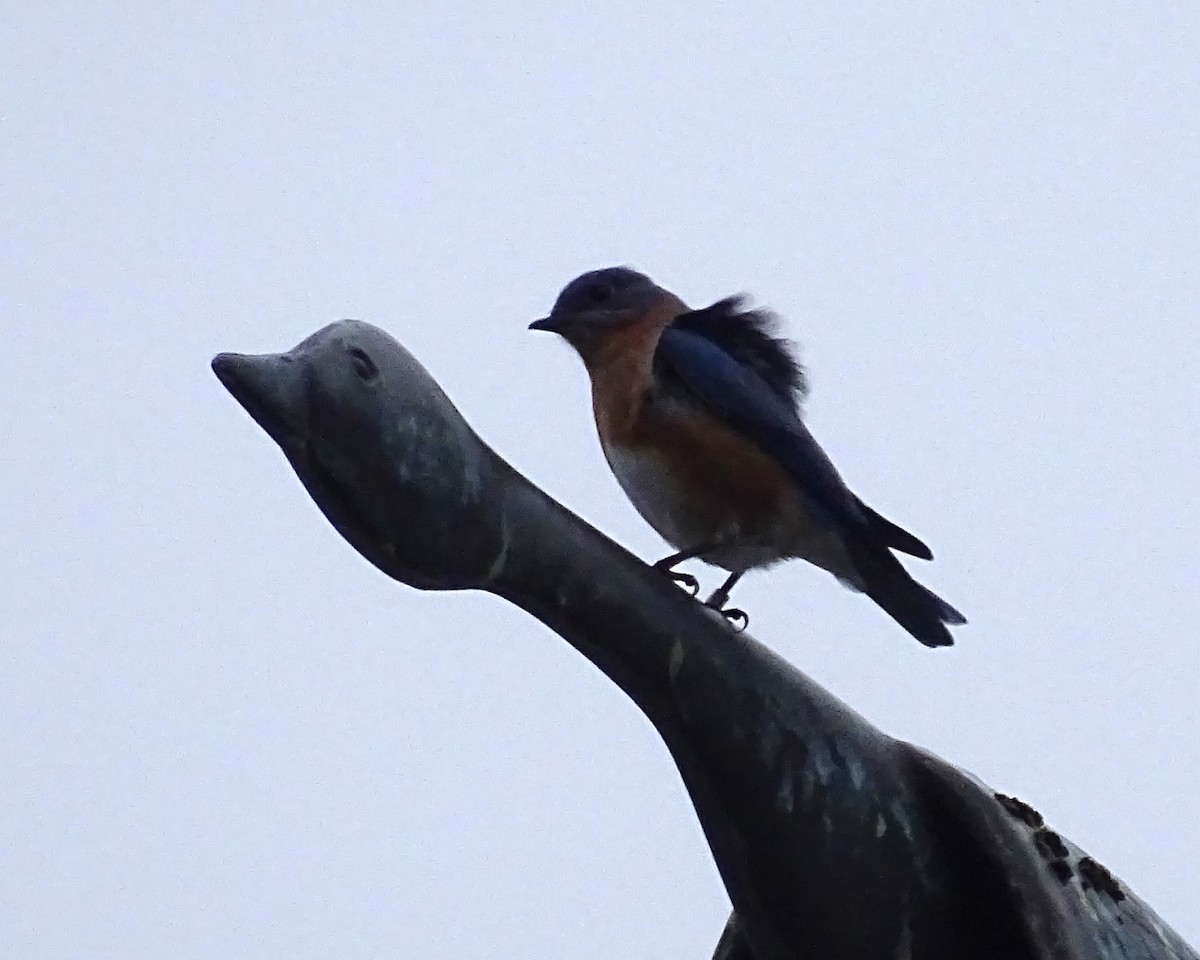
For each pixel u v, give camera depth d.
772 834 5.65
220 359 4.62
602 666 5.52
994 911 5.89
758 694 5.58
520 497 5.22
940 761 5.99
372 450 4.82
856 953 5.82
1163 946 6.37
